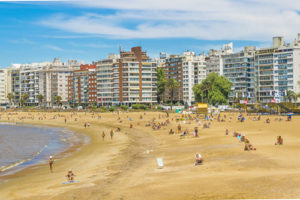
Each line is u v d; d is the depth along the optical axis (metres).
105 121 159.75
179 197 30.77
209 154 53.81
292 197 27.80
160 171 44.44
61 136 117.31
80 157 68.88
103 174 47.12
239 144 63.19
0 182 48.78
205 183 34.59
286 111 148.88
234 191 30.86
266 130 87.00
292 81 199.62
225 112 173.62
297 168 38.28
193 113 165.00
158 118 155.38
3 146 92.31
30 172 55.75
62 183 43.47
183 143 73.62
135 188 35.62
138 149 72.50
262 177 34.66
